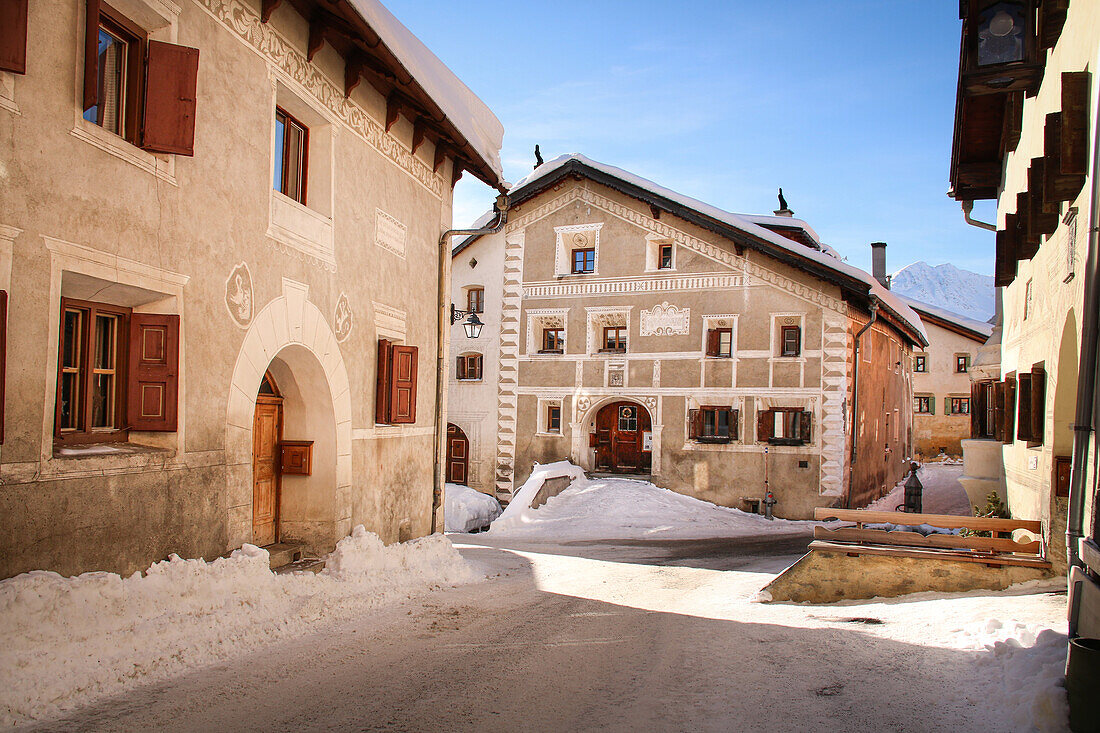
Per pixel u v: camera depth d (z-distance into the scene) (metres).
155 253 6.14
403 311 11.12
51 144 5.15
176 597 6.02
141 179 6.00
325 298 8.93
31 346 4.99
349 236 9.54
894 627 7.21
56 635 4.81
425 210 11.92
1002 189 13.12
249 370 7.38
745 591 10.31
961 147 12.31
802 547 15.55
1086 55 6.55
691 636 7.25
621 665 6.14
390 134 10.72
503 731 4.58
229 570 6.66
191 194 6.60
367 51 8.63
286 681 5.44
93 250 5.50
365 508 9.94
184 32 6.53
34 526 5.00
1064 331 7.56
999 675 5.29
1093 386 5.60
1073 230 7.01
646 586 10.64
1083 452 5.64
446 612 8.23
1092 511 5.35
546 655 6.46
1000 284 10.28
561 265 24.00
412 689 5.39
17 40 4.75
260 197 7.62
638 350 22.75
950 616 7.28
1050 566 8.31
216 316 6.91
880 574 9.01
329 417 9.11
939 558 8.75
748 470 21.16
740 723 4.70
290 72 8.22
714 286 21.94
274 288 7.86
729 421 21.52
